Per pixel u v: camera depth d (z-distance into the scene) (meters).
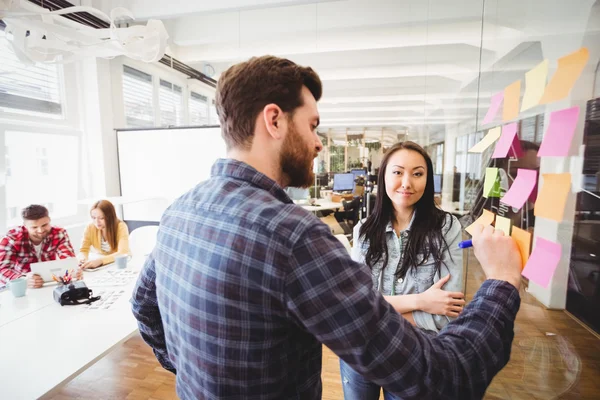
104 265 2.21
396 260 1.04
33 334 1.28
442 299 0.89
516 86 0.65
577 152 0.88
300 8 3.51
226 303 0.44
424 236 0.99
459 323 0.49
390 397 0.90
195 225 0.50
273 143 0.52
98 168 3.29
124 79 3.74
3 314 1.46
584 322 1.39
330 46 4.09
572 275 1.41
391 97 6.64
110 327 1.33
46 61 1.43
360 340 0.40
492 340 0.46
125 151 3.46
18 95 2.61
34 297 1.65
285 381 0.48
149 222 3.61
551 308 1.45
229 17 3.65
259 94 0.51
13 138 2.56
